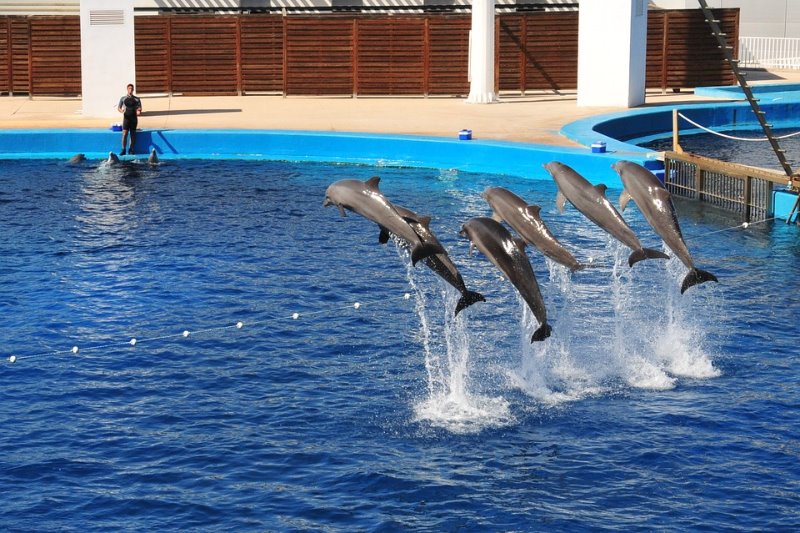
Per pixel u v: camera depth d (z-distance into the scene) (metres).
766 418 14.72
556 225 24.67
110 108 37.22
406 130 35.03
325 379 16.11
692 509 12.42
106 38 36.81
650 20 43.53
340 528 12.02
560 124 35.78
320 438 14.18
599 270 21.33
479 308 19.17
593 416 14.86
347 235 23.92
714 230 24.19
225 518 12.20
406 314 18.89
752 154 33.78
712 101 41.53
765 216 24.94
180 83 43.44
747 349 17.20
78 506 12.43
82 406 15.10
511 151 31.27
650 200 13.84
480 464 13.54
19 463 13.41
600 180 29.36
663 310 18.98
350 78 43.25
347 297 19.78
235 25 43.06
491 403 15.30
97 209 26.44
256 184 29.58
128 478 13.07
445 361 16.81
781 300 19.45
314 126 35.94
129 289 20.27
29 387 15.74
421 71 42.97
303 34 42.91
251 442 14.02
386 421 14.69
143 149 34.16
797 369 16.41
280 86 43.59
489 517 12.29
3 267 21.55
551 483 13.05
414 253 12.09
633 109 38.84
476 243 12.83
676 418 14.74
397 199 27.53
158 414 14.84
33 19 42.03
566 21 42.81
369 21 42.66
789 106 40.62
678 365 16.59
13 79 42.66
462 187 29.12
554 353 17.08
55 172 31.08
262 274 21.14
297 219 25.39
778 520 12.16
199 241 23.47
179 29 42.97
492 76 41.22
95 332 18.03
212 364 16.66
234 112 39.09
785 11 52.03
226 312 19.00
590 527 12.06
